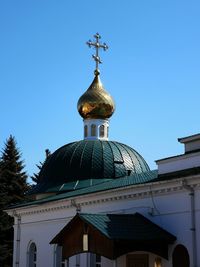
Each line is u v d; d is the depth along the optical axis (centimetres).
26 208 3581
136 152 3894
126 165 3684
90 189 3138
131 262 2503
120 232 2292
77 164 3678
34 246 3569
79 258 2995
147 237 2311
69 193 3362
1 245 4819
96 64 4209
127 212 2662
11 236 4922
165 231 2392
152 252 2319
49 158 3959
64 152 3822
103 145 3791
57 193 3600
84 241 2373
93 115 4062
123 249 2245
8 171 5288
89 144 3800
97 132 4050
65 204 3175
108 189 2770
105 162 3653
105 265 2717
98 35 4247
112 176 3600
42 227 3447
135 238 2275
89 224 2314
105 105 4059
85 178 3603
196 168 2322
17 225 3734
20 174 5366
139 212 2569
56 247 3262
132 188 2595
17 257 3669
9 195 5197
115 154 3722
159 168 2556
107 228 2295
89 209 2978
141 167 3753
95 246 2314
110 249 2222
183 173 2344
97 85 4131
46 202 3353
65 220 3198
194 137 2511
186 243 2273
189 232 2264
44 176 3838
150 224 2456
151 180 2534
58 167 3750
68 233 2517
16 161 5469
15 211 3741
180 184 2309
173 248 2345
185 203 2309
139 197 2594
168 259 2350
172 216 2378
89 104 4050
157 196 2484
